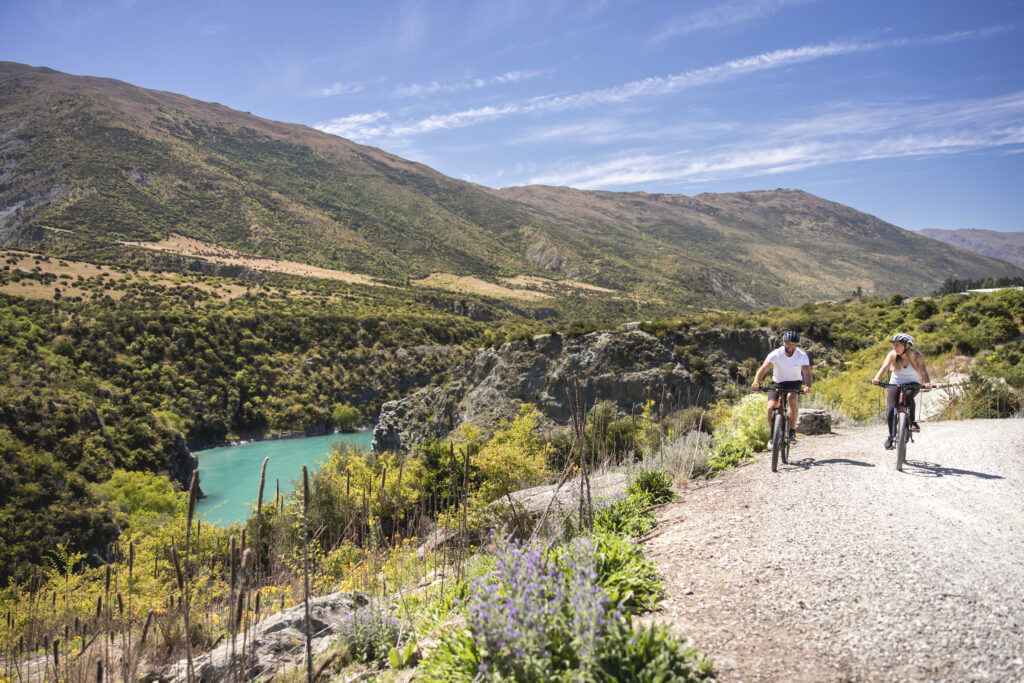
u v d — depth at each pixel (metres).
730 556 4.46
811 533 4.78
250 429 91.06
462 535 5.47
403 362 119.12
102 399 65.50
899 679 2.83
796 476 6.75
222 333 104.31
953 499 5.57
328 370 109.25
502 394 43.53
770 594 3.79
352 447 27.53
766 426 9.17
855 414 15.08
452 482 6.12
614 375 38.38
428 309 178.00
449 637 3.86
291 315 118.94
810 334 41.06
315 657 5.41
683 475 7.39
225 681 5.13
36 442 48.72
